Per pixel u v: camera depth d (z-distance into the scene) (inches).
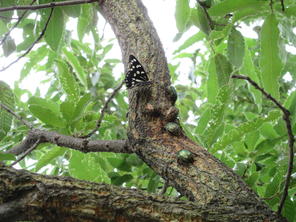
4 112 48.9
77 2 46.8
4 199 35.2
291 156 37.5
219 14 46.4
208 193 37.3
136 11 47.9
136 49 45.9
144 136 40.9
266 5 45.6
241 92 80.4
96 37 63.0
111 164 54.0
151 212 35.2
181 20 53.4
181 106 75.5
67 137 45.4
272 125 49.2
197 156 39.2
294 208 43.9
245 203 36.4
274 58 46.5
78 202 35.1
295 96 46.4
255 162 52.1
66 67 50.1
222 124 47.1
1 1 52.6
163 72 44.4
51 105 51.7
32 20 60.5
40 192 35.1
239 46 49.6
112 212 35.1
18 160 43.9
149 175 54.6
